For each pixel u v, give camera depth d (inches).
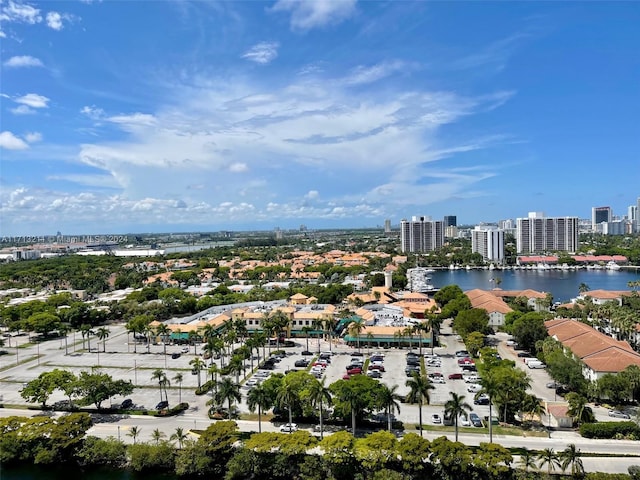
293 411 4461.1
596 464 3570.4
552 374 5098.4
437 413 4584.2
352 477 3447.3
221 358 6353.3
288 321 7672.2
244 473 3612.2
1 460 3895.2
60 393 5447.8
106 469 3841.0
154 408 4901.6
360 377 4431.6
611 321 7460.6
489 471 3248.0
